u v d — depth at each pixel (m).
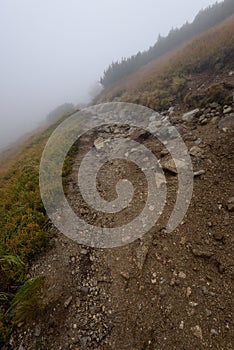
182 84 4.55
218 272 1.58
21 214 2.51
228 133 2.75
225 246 1.72
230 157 2.44
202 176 2.36
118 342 1.36
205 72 4.59
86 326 1.47
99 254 1.96
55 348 1.38
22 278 1.84
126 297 1.59
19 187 3.13
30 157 4.23
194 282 1.56
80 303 1.61
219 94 3.47
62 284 1.75
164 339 1.32
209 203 2.08
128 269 1.77
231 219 1.88
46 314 1.56
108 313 1.52
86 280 1.76
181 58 5.44
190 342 1.28
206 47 4.99
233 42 4.48
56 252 2.03
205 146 2.72
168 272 1.67
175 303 1.48
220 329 1.30
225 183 2.20
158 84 5.20
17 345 1.43
